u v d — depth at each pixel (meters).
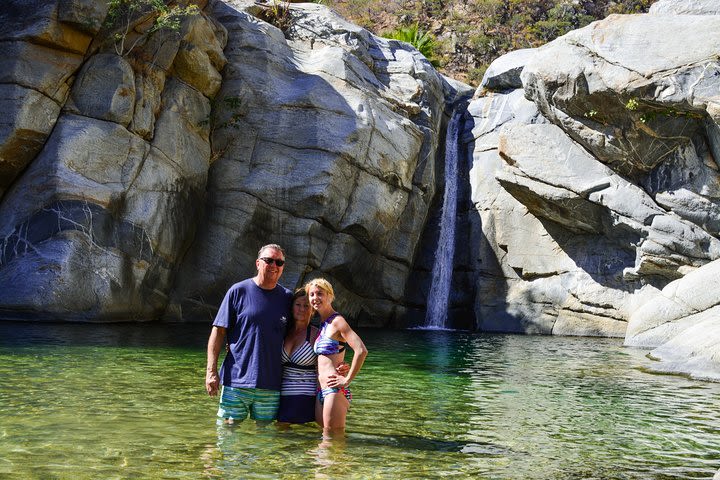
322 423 5.73
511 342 15.91
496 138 22.44
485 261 21.36
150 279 15.95
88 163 15.25
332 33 21.86
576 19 54.25
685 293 15.30
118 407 6.25
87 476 4.30
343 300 19.28
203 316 17.44
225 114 18.66
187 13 16.89
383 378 9.16
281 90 18.98
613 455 5.33
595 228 19.38
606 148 18.16
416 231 21.05
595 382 9.30
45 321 13.85
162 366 8.88
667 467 5.03
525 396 8.00
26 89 15.02
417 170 21.16
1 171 15.16
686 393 8.40
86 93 15.83
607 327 18.91
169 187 16.66
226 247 17.80
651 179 18.09
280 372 5.85
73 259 14.25
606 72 17.11
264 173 18.12
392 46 23.56
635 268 18.45
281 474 4.47
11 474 4.29
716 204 17.22
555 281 20.06
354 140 18.42
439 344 14.85
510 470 4.81
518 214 21.00
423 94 22.33
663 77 16.38
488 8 55.88
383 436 5.63
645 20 17.03
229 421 5.79
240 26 19.48
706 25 16.36
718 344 11.08
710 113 15.88
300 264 17.89
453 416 6.63
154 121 16.77
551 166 19.16
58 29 15.45
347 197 18.45
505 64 23.41
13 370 8.01
